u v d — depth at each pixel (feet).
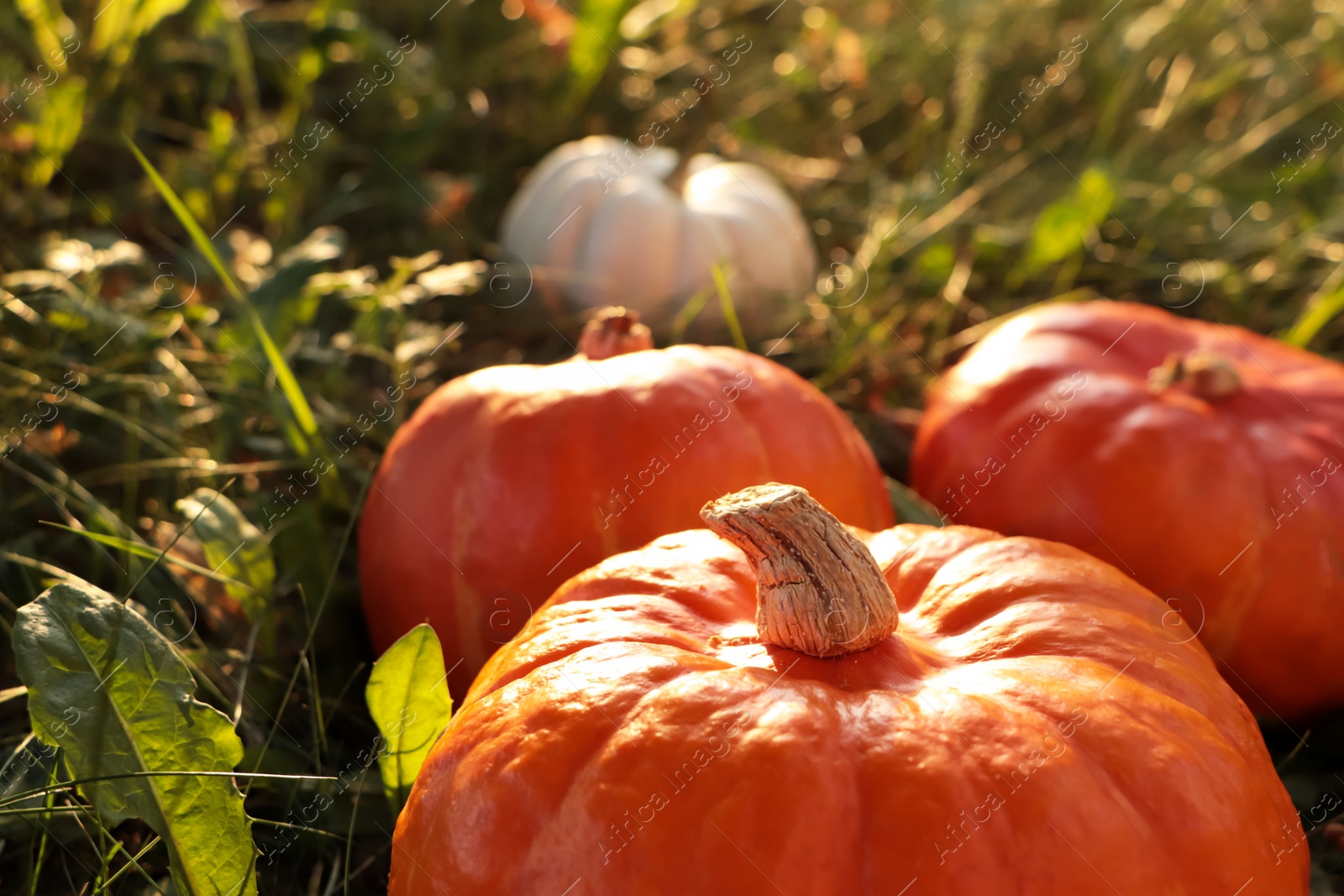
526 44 12.53
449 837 3.90
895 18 14.11
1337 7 13.35
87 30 10.11
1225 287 10.21
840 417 6.47
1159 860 3.66
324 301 8.71
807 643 4.16
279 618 6.31
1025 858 3.55
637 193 9.52
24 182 9.55
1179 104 12.49
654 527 5.62
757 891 3.52
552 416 5.78
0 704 5.98
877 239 10.27
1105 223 11.12
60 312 7.44
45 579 6.31
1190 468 6.20
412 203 10.52
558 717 3.97
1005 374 7.01
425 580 5.86
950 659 4.33
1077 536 6.39
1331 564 6.06
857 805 3.67
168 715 4.44
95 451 7.44
